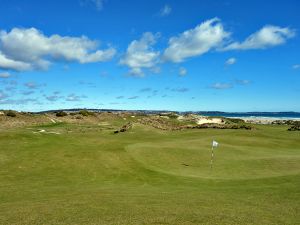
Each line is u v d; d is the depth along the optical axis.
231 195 18.31
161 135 57.22
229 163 30.78
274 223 12.32
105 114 104.31
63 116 89.69
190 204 15.51
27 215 13.37
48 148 33.66
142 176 25.72
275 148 43.00
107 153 32.09
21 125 69.31
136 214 13.33
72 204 15.45
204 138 49.56
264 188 20.66
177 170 28.22
